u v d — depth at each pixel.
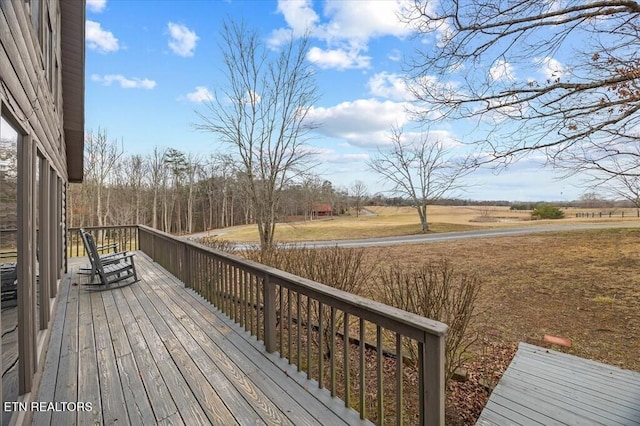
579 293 7.29
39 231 3.22
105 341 3.24
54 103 4.59
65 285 5.52
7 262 1.96
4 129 1.81
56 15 4.92
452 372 3.39
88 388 2.40
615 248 11.99
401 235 21.33
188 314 4.04
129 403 2.22
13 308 2.05
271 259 5.92
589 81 4.65
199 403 2.22
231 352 2.99
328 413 2.11
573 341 4.97
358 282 5.36
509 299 7.01
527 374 3.55
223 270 4.13
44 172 3.34
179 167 34.09
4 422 1.79
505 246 13.99
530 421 2.70
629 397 3.06
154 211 31.05
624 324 5.56
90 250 5.31
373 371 3.81
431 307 3.55
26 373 2.16
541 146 5.21
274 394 2.32
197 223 35.94
